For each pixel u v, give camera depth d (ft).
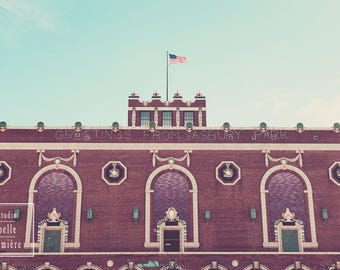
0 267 120.57
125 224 126.31
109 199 128.16
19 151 130.62
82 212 126.82
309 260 121.19
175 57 171.63
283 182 131.13
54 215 126.62
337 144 133.49
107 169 130.31
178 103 178.09
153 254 121.19
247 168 131.34
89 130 133.08
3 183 128.16
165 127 134.10
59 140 131.85
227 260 120.98
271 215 128.36
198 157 131.85
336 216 128.57
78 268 119.85
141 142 132.57
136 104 177.17
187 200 128.98
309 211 128.67
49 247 124.88
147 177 130.00
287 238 127.03
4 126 131.75
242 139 133.39
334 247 126.11
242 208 128.36
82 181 129.18
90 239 124.98
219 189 129.59
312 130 134.51
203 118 176.55
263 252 121.80
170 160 131.13
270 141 133.39
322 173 131.54
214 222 127.03
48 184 129.08
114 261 120.47
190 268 120.47
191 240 125.70
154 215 127.65
